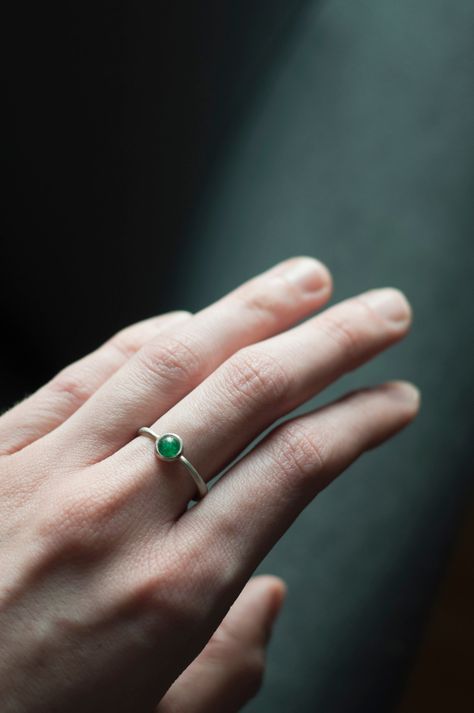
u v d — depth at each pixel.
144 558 0.22
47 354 0.36
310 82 0.35
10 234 0.36
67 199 0.35
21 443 0.24
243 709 0.29
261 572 0.31
